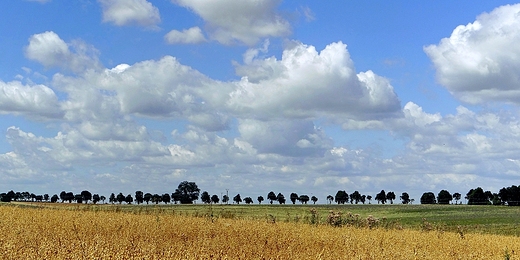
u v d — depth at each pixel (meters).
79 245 17.44
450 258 24.19
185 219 32.47
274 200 190.00
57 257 15.60
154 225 27.08
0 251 16.39
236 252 18.75
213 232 25.91
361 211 98.81
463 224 66.81
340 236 27.83
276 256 18.92
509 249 28.94
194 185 161.00
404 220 75.94
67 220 27.95
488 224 66.69
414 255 22.73
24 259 15.65
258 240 23.33
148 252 16.73
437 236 33.62
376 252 22.42
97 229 24.48
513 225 64.62
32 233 21.08
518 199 149.12
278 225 32.91
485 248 28.95
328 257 20.06
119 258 15.84
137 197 156.62
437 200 180.12
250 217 42.78
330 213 43.22
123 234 22.62
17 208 36.69
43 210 36.44
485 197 156.38
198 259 16.67
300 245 23.00
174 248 18.20
